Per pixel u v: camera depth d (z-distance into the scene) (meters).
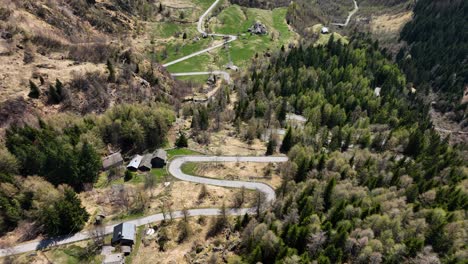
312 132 154.00
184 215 103.00
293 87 198.62
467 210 107.56
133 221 105.31
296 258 81.12
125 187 118.81
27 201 105.69
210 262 90.50
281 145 148.50
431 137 169.50
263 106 174.50
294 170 123.50
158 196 116.06
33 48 164.62
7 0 183.75
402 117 187.75
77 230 100.69
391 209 102.62
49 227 97.81
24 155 114.38
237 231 101.12
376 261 84.50
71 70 159.50
